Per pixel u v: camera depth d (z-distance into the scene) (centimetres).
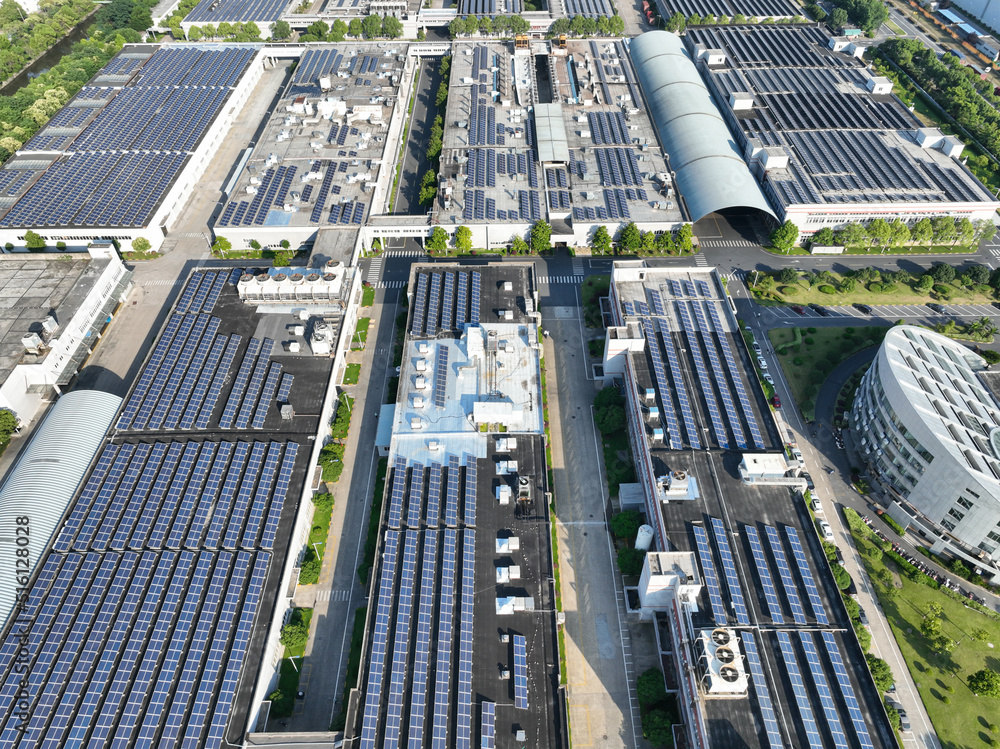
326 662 14225
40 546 14700
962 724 13288
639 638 14712
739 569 14100
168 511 15162
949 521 15275
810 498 16800
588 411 19025
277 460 16325
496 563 14588
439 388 17712
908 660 14162
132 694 12531
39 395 19038
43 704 12362
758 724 12050
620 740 13300
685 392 17362
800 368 19950
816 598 13650
